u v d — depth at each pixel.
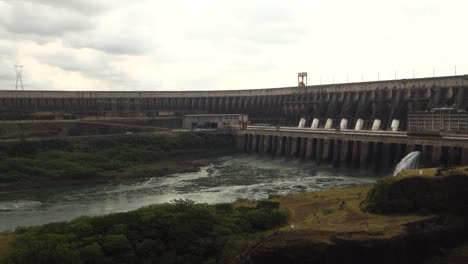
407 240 53.00
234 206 81.94
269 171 154.75
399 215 61.06
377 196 64.12
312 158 176.25
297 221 69.81
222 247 60.53
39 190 123.38
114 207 102.06
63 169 137.00
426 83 176.38
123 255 57.47
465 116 146.88
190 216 65.12
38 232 65.12
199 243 60.78
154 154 171.12
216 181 135.12
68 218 92.00
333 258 50.41
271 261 51.81
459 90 161.12
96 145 168.62
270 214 70.50
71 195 116.38
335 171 151.62
